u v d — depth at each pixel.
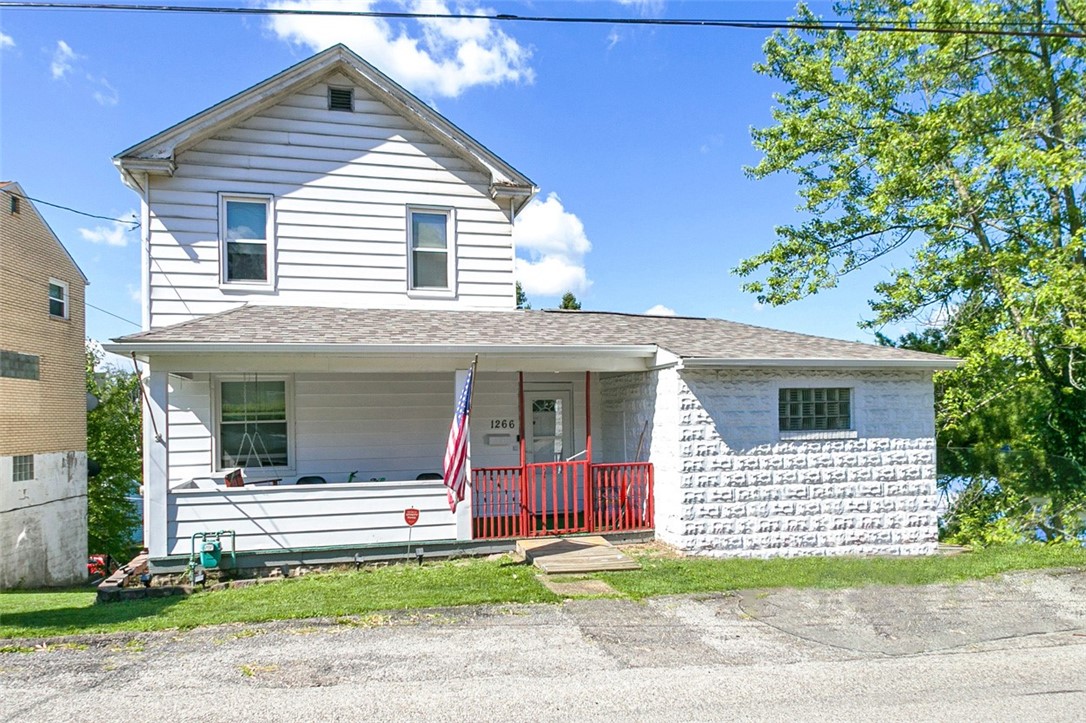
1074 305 12.42
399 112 12.67
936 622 6.91
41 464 20.39
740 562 9.48
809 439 10.49
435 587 8.03
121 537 30.98
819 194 17.67
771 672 5.51
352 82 12.49
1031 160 12.29
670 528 10.24
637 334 11.46
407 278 12.56
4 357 18.64
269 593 7.95
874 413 10.81
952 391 15.31
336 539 9.34
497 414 12.70
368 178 12.47
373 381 12.03
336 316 11.10
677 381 10.09
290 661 5.68
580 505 13.05
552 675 5.40
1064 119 13.70
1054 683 5.33
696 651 5.99
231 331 9.39
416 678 5.32
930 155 14.95
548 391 13.04
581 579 8.41
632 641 6.23
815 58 18.19
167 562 8.80
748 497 10.20
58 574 21.22
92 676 5.34
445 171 12.88
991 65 15.09
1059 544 12.05
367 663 5.63
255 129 11.98
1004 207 15.26
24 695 4.96
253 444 11.44
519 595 7.61
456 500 9.01
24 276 19.67
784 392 10.58
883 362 10.54
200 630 6.52
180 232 11.57
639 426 11.53
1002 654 6.00
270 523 9.14
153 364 8.84
